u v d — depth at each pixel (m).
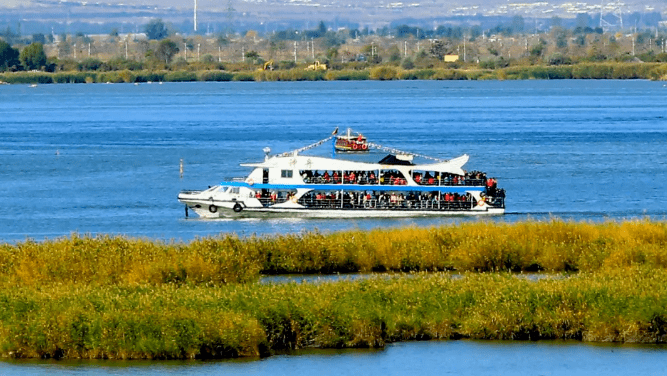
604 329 152.50
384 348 150.50
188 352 144.00
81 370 140.88
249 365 143.75
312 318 149.75
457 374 141.88
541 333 153.25
